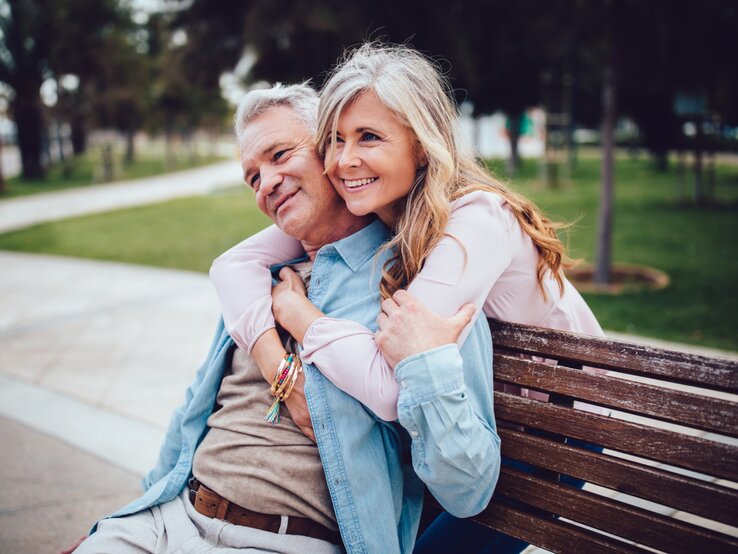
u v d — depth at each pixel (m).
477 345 1.43
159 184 25.97
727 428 1.20
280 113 1.60
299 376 1.48
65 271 8.49
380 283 1.50
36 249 10.77
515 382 1.46
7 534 2.49
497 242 1.42
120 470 3.01
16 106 27.28
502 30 15.31
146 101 34.28
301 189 1.59
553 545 1.39
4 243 11.56
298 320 1.51
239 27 14.92
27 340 5.25
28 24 25.62
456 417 1.27
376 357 1.37
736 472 1.19
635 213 11.52
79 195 21.84
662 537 1.26
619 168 22.03
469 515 1.42
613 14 6.04
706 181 16.36
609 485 1.32
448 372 1.27
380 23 12.84
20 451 3.19
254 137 1.60
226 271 1.68
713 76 6.94
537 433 1.50
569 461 1.37
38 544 2.43
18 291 7.25
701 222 10.30
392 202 1.57
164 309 6.23
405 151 1.45
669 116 18.88
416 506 1.57
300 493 1.46
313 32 12.66
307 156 1.57
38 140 28.58
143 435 3.38
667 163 20.66
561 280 1.61
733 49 6.18
